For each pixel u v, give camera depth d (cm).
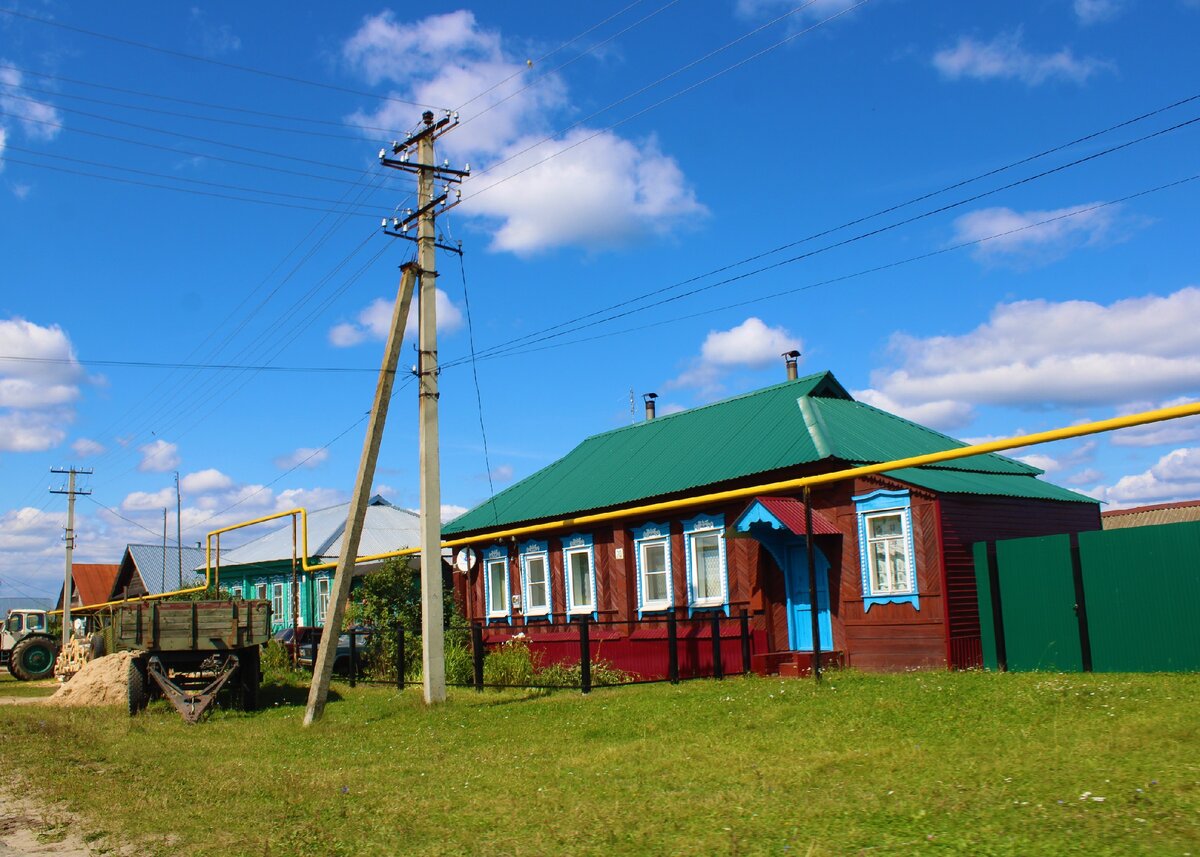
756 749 1135
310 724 1669
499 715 1619
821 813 809
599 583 2550
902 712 1253
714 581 2241
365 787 1091
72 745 1484
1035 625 1630
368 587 3453
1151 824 687
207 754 1395
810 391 2373
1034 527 2002
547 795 982
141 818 959
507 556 2881
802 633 2008
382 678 2450
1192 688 1234
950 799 805
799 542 2034
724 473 2188
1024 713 1176
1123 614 1516
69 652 3316
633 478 2533
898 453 2059
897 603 1814
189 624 1909
